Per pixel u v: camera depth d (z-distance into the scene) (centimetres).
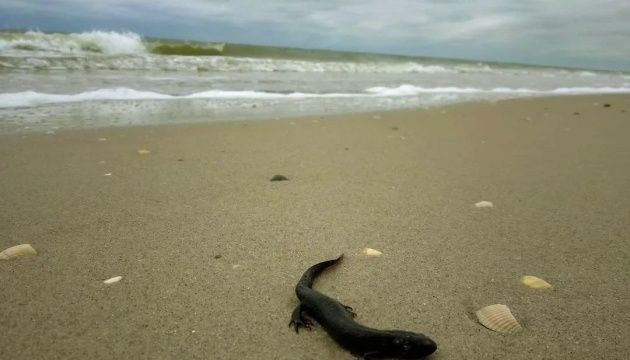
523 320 28
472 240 39
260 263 34
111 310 28
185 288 30
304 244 38
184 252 36
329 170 60
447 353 24
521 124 102
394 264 35
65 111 93
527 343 26
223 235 39
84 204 45
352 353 24
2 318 27
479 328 27
